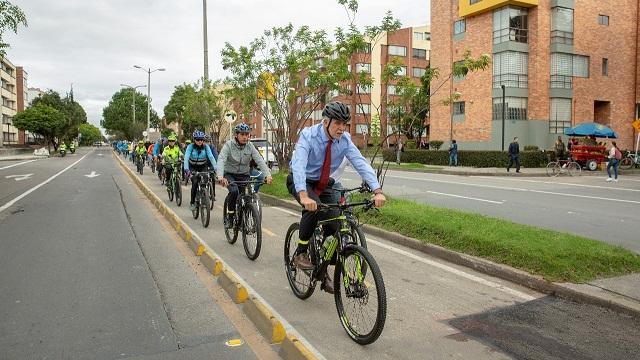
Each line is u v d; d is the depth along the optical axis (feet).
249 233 21.49
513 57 100.99
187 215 34.30
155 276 18.95
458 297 16.16
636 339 12.78
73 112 268.00
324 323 14.06
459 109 112.78
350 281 12.86
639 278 16.66
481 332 13.32
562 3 101.65
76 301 16.06
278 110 52.31
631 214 34.19
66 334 13.42
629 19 112.06
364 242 13.83
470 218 25.72
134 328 13.83
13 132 277.23
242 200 22.36
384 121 43.93
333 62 44.29
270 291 16.97
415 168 88.58
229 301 16.05
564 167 75.51
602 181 64.03
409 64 178.29
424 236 23.08
